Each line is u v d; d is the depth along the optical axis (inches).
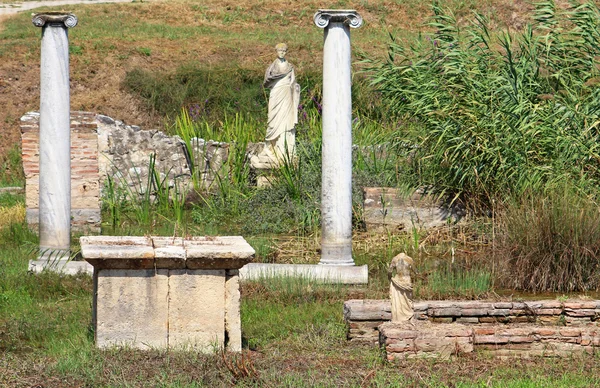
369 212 828.0
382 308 502.0
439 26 859.4
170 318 456.1
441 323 502.3
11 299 582.9
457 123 797.2
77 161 869.2
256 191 960.3
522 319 521.3
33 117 885.2
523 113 780.0
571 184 727.1
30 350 473.7
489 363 446.3
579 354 463.2
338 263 663.1
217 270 459.2
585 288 641.0
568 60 827.4
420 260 724.7
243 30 1921.8
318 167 973.8
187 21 1967.3
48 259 660.7
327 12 658.8
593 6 833.5
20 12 1966.0
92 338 474.9
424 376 420.5
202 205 997.2
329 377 417.1
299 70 1601.9
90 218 870.4
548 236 642.8
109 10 1977.1
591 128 768.3
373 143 1032.2
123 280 453.1
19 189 1163.3
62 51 674.8
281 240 824.9
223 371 422.3
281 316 550.6
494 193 787.4
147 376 411.8
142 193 1031.0
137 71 1611.7
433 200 824.3
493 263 664.4
